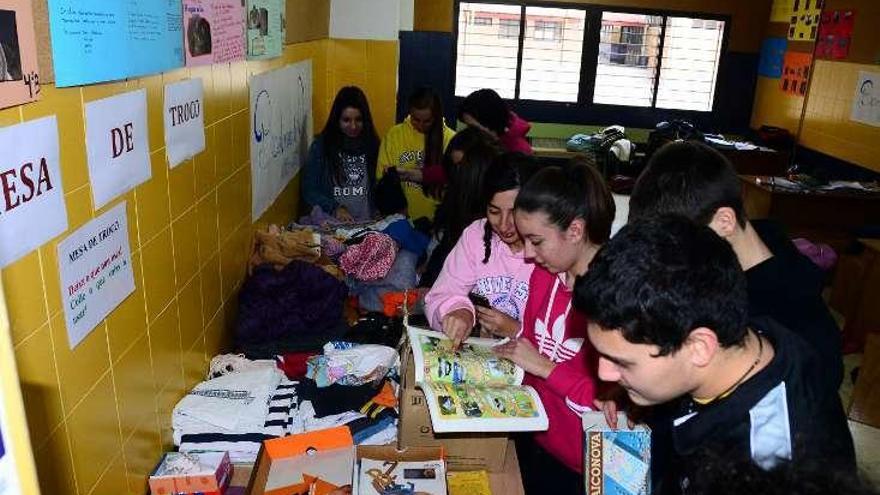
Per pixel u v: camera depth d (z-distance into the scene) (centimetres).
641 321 76
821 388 84
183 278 182
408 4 508
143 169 151
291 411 186
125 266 144
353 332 229
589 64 614
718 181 113
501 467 163
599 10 599
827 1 512
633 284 76
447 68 558
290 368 210
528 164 157
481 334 176
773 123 594
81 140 123
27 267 107
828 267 402
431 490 145
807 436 78
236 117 227
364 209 346
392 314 244
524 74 616
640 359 80
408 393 155
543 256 140
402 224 294
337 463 160
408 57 554
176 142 171
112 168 135
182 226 179
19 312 105
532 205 134
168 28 160
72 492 125
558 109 625
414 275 280
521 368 154
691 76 624
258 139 258
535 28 604
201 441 173
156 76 157
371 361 199
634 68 619
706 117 634
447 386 148
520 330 167
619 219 373
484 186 164
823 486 55
